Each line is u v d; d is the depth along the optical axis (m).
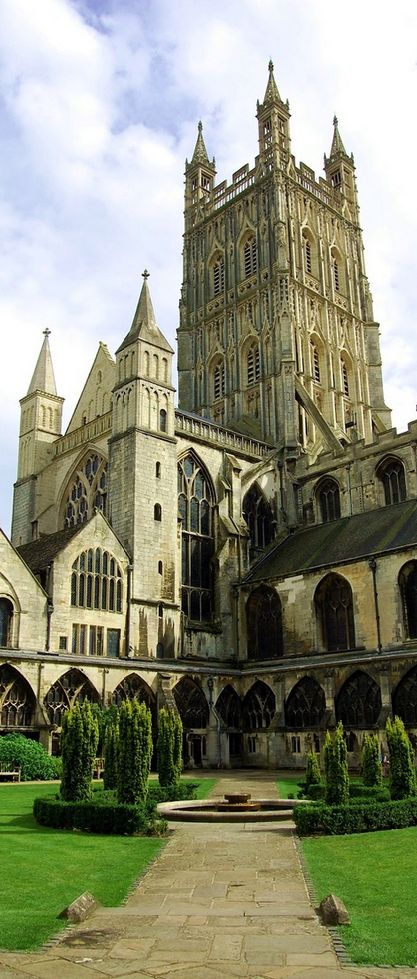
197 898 17.00
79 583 59.69
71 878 18.52
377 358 105.69
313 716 58.72
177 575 68.38
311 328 96.12
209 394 100.81
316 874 19.03
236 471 77.62
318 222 103.88
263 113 103.88
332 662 56.91
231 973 11.97
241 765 63.03
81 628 58.91
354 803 27.25
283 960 12.58
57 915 15.19
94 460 76.00
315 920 15.02
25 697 51.69
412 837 23.88
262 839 24.53
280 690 61.25
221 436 80.00
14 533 81.88
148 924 14.84
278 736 60.31
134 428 67.75
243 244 102.38
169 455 69.88
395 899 16.27
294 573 67.69
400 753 29.50
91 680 54.81
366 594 61.19
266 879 18.83
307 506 81.56
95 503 74.00
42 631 56.09
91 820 26.08
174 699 59.97
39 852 21.59
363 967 12.15
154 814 27.11
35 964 12.41
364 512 74.25
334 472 79.31
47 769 45.91
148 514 66.44
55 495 80.12
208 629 69.94
